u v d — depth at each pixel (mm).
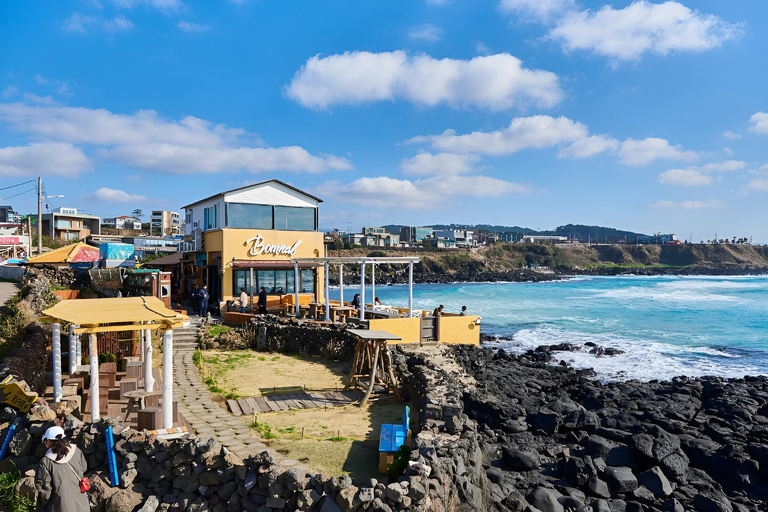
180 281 34188
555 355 30375
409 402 14242
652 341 34938
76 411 9242
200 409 12266
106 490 7180
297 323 21125
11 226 56906
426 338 21062
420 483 7230
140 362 12430
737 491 12664
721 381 23469
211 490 7328
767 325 42062
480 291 81500
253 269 27891
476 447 10492
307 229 30031
